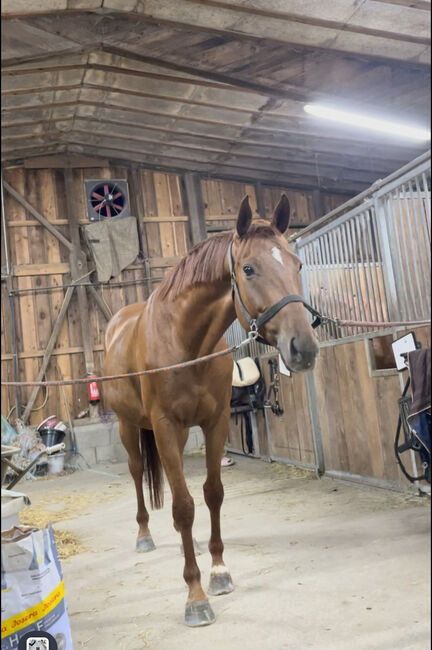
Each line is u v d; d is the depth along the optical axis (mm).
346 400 3734
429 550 2234
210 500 2133
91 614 1987
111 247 6766
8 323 6469
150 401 2057
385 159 6695
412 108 4785
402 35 4148
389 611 1744
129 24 4078
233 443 5961
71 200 6754
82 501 4238
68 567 2564
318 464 4129
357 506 3131
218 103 5465
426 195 2803
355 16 3904
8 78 4844
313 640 1619
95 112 5887
